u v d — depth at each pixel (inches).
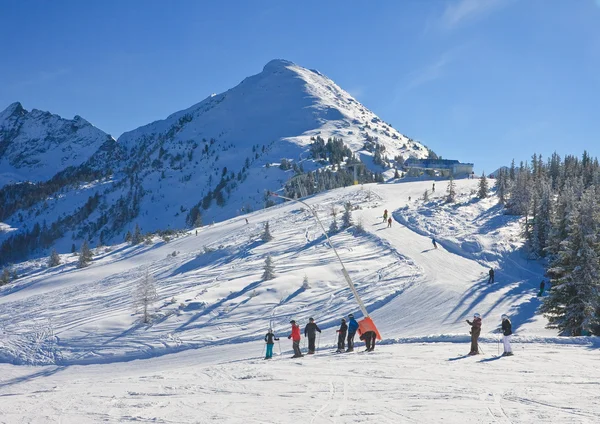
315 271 2123.5
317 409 462.0
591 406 441.7
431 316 1537.9
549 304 1306.6
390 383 575.2
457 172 7165.4
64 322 1963.6
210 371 753.6
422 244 2437.3
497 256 2159.2
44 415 478.6
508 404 457.7
